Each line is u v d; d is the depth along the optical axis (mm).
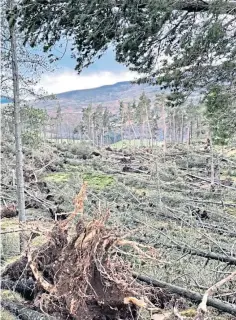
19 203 9953
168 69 6613
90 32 6801
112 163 22188
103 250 5336
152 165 13016
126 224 7781
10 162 16000
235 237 7195
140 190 12094
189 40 6262
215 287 4930
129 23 6535
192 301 5594
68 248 5477
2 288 6199
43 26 7160
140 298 5281
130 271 5789
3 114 10477
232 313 5070
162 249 6562
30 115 10695
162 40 6566
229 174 13930
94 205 9336
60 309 5246
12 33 9273
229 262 5977
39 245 6535
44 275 5727
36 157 19906
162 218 8227
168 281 6012
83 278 5156
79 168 18969
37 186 15367
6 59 9719
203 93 6535
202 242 6922
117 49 6816
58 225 5891
